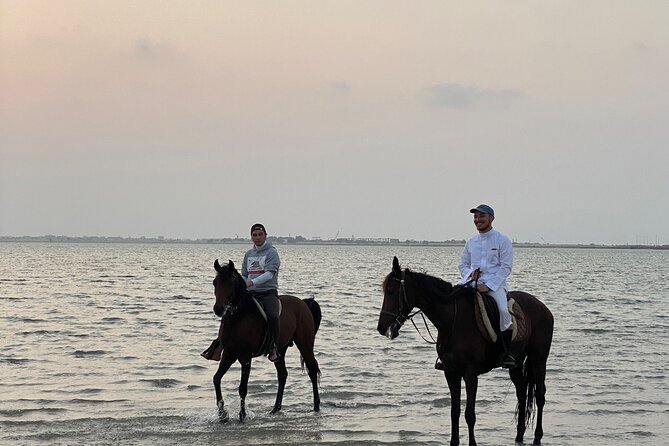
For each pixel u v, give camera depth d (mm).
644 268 100500
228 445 10469
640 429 11648
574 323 26641
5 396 13336
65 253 151875
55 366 16422
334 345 20344
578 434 11367
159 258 119250
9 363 16719
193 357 17859
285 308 12656
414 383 15117
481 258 10492
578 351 19703
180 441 10641
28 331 22328
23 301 33125
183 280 53562
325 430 11320
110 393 13719
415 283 10062
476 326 9984
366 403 13234
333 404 13125
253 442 10641
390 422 11930
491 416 12547
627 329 24703
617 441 11008
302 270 77375
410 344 20625
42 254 140375
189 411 12406
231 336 11734
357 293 41531
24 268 73125
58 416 11953
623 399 13773
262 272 12344
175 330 23016
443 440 10883
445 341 10078
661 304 36031
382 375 15977
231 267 11781
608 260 154500
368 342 20984
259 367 16781
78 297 35844
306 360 12914
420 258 143625
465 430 11555
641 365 17516
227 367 11812
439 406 13141
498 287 10234
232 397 13578
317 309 13414
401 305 10016
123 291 40688
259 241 12438
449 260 129875
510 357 10148
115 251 184125
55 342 20125
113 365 16641
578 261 140875
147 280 53125
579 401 13602
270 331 11961
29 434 10875
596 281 60500
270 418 12078
